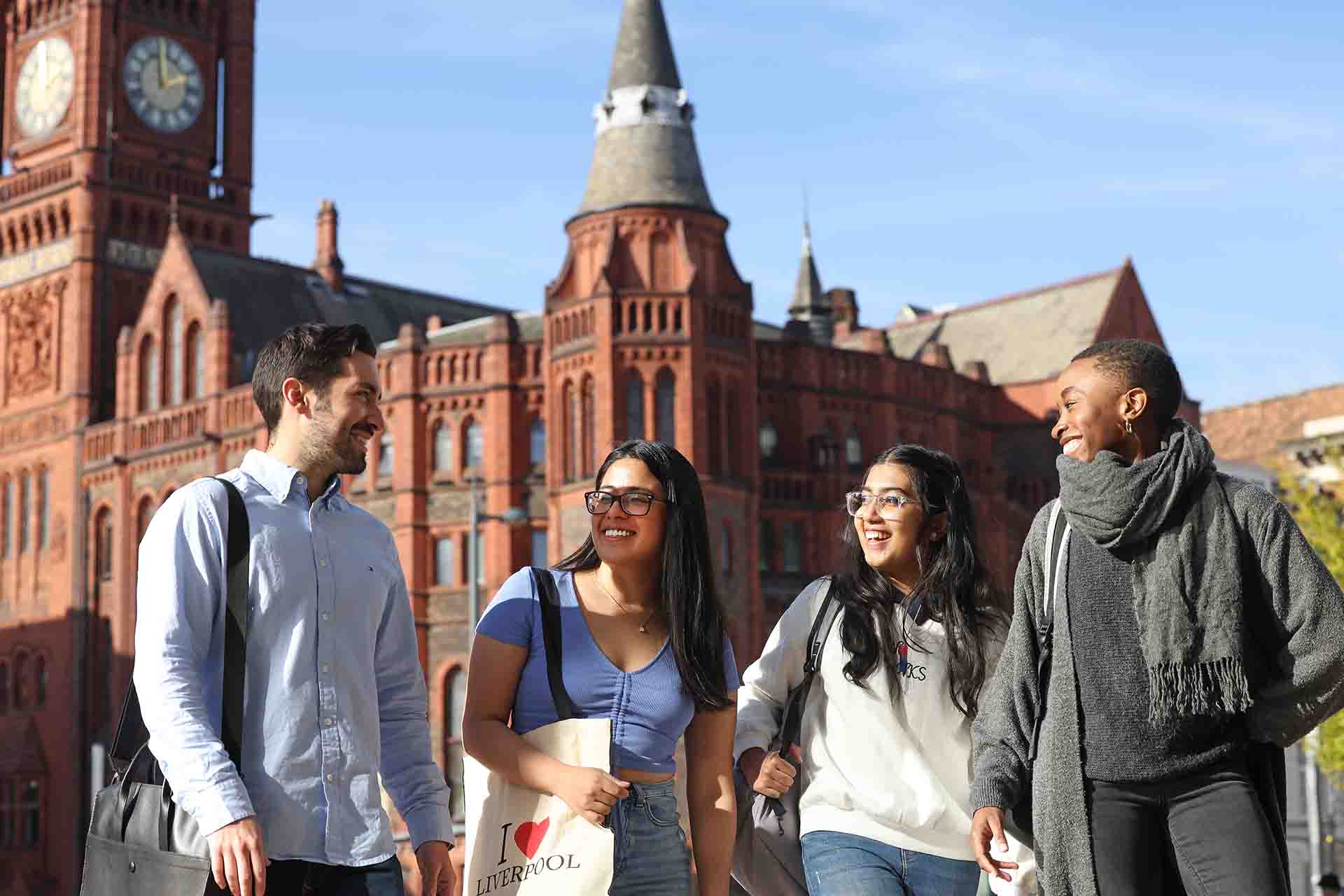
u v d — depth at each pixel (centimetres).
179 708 563
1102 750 589
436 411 5672
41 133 7538
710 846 667
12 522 7456
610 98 5438
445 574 5588
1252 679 579
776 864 730
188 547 592
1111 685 589
